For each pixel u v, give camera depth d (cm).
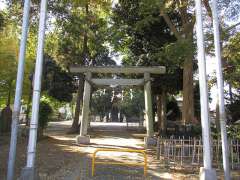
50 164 1118
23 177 730
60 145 1747
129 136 2647
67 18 2009
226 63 1692
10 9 1919
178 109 3497
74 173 981
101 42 2725
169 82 2400
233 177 962
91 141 2080
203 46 785
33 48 2205
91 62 3027
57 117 6194
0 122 2002
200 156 1105
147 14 1852
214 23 818
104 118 6950
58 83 3241
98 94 5622
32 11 1784
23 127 1980
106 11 2422
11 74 2155
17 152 1348
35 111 770
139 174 993
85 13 2320
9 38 2000
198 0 803
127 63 2698
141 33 2261
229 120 2138
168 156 1129
